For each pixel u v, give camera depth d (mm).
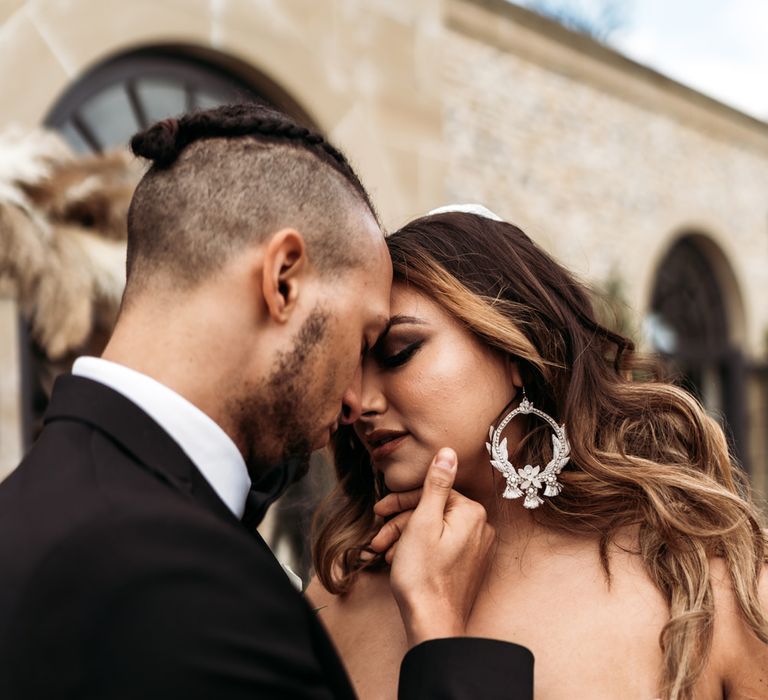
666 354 7660
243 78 4430
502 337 1297
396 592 1194
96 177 2600
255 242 1021
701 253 8203
